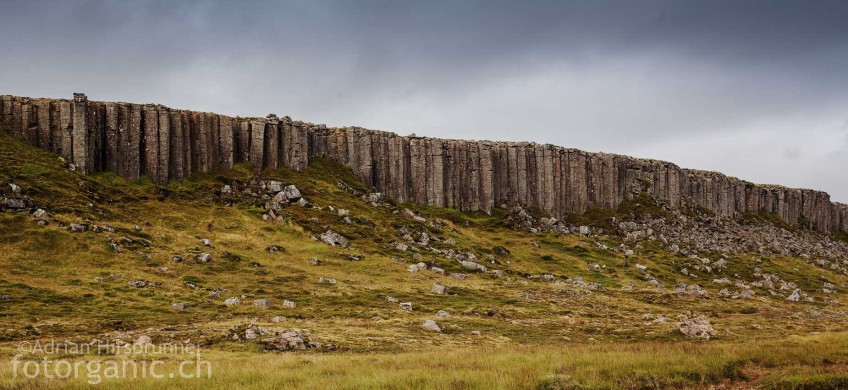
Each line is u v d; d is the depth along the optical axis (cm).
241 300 7844
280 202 13888
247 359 4025
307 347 5059
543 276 11975
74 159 12788
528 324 7506
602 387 2778
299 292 8600
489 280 11175
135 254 9331
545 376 2856
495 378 2833
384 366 3353
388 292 9175
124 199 12194
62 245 9019
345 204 15062
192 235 11169
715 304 10344
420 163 18512
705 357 3375
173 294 7788
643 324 7825
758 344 4350
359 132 18038
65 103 13038
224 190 14050
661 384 2897
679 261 15312
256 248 11112
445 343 5759
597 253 15138
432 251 12850
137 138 13825
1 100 13025
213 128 15575
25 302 6744
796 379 2870
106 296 7394
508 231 16862
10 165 11544
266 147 16475
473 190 19112
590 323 7794
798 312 9838
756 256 17712
